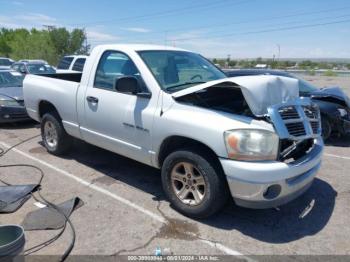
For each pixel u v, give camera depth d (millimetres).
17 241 2506
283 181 3193
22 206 3928
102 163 5434
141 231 3416
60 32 59812
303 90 7707
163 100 3789
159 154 3889
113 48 4520
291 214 3822
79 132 5035
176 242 3236
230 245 3203
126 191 4371
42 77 5836
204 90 3689
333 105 7078
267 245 3213
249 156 3148
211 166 3393
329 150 6660
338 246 3209
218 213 3795
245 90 3246
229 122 3275
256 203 3221
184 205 3688
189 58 4730
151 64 4121
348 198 4254
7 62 26797
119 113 4215
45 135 5910
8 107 7824
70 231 3395
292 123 3350
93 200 4102
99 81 4629
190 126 3451
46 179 4758
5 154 5926
